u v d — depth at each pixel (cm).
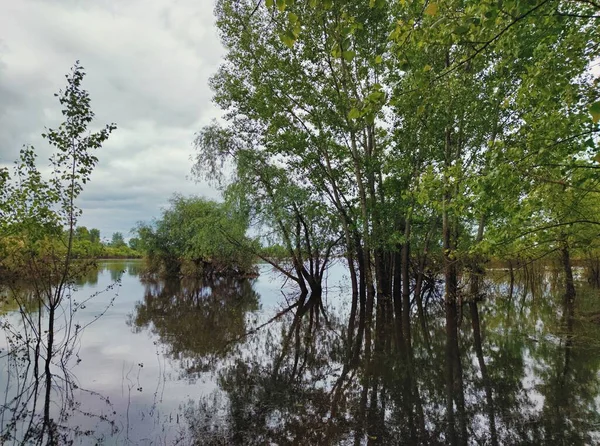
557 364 1002
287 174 2205
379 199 2225
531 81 731
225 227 2405
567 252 2125
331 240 2453
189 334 1397
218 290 2942
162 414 718
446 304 1789
